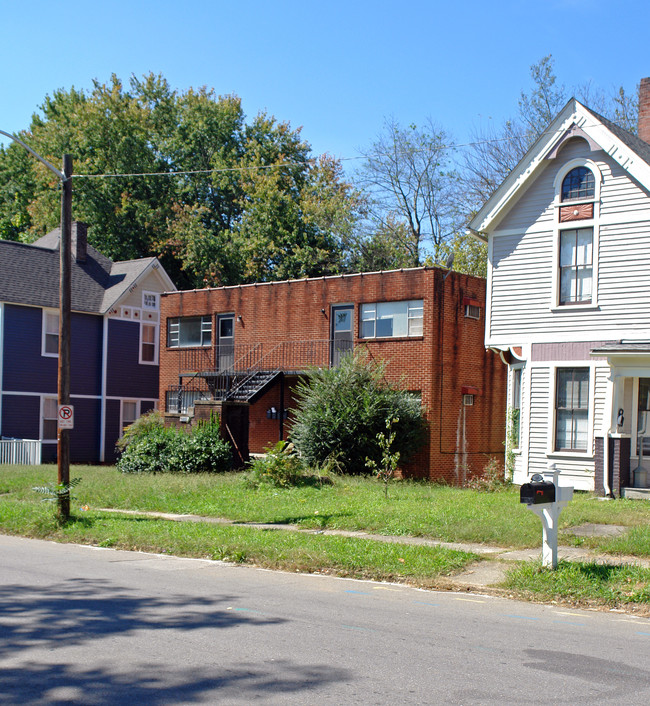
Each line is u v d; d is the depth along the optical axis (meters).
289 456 21.25
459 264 39.94
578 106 20.50
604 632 7.98
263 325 31.05
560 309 20.80
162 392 34.38
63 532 14.84
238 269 48.44
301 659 6.73
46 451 35.59
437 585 10.18
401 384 26.47
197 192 54.19
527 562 10.64
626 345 19.11
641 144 21.41
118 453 38.44
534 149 21.20
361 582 10.59
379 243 46.22
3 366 34.16
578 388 20.61
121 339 38.84
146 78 55.69
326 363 28.81
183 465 24.52
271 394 30.70
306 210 48.25
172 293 34.31
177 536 13.59
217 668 6.45
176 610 8.58
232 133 55.75
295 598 9.40
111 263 41.91
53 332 36.34
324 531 14.24
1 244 36.47
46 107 56.41
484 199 43.59
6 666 6.48
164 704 5.61
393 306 27.28
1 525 15.88
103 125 47.88
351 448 24.67
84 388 37.44
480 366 28.02
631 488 18.61
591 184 20.56
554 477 10.30
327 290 29.06
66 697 5.75
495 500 17.73
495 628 8.04
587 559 11.24
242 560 12.03
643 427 19.28
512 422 22.27
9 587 9.87
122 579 10.53
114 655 6.79
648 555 11.45
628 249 19.84
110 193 47.75
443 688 6.00
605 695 5.92
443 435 26.23
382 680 6.18
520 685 6.12
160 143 53.72
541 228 21.31
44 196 48.00
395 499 18.09
